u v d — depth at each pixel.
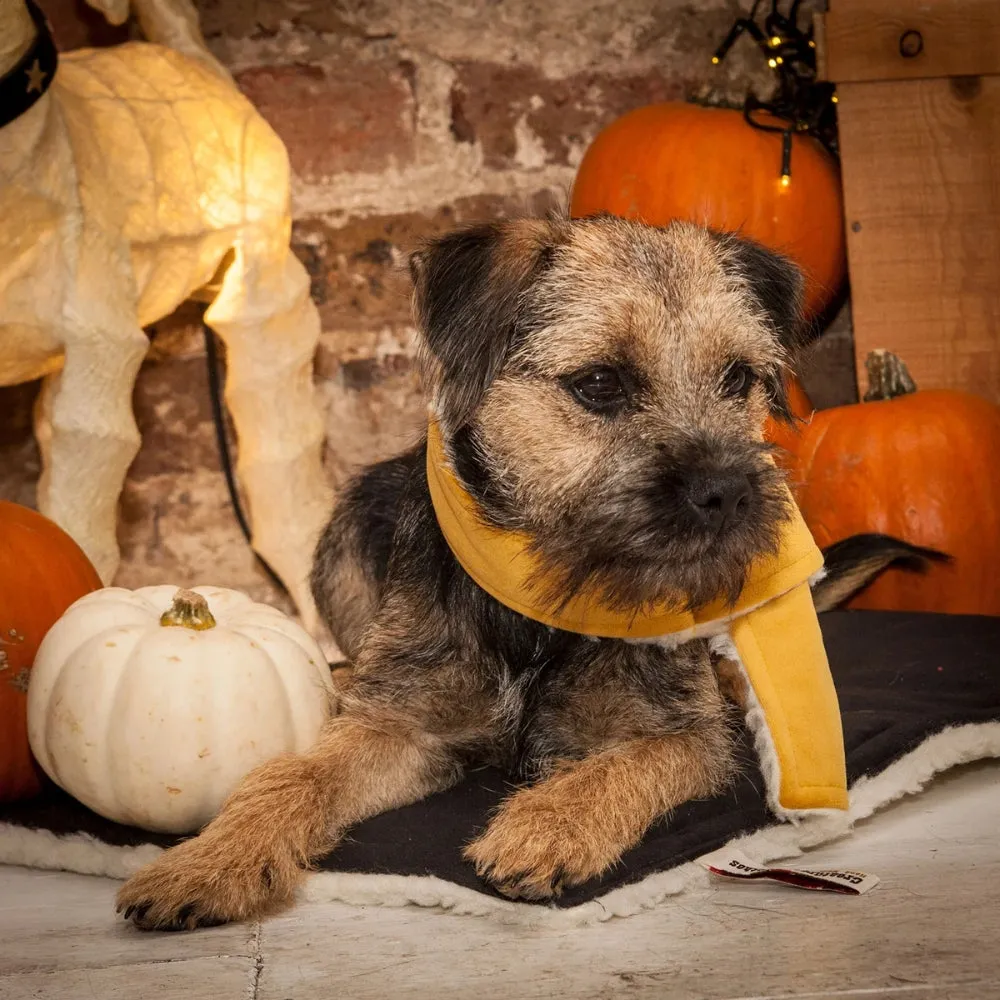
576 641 2.10
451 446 2.05
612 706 2.10
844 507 3.17
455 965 1.50
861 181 3.46
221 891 1.68
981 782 2.24
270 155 3.14
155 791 2.00
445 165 3.66
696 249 2.15
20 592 2.34
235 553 3.64
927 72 3.47
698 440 1.91
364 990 1.43
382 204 3.64
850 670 2.61
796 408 3.32
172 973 1.50
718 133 3.39
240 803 1.87
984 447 3.17
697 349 2.00
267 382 3.17
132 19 3.52
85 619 2.15
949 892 1.67
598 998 1.37
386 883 1.76
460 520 2.06
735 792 2.01
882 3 3.47
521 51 3.67
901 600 3.18
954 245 3.48
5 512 2.48
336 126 3.62
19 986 1.47
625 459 1.91
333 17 3.61
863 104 3.48
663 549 1.83
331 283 3.65
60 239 2.65
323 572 2.74
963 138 3.48
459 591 2.16
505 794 2.10
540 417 1.96
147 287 2.94
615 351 1.94
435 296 2.05
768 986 1.37
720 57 3.56
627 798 1.84
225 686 2.05
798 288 2.40
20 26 2.46
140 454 3.60
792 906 1.66
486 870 1.68
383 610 2.29
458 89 3.65
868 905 1.63
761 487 1.90
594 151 3.51
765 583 2.00
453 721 2.16
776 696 1.96
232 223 3.04
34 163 2.55
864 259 3.47
